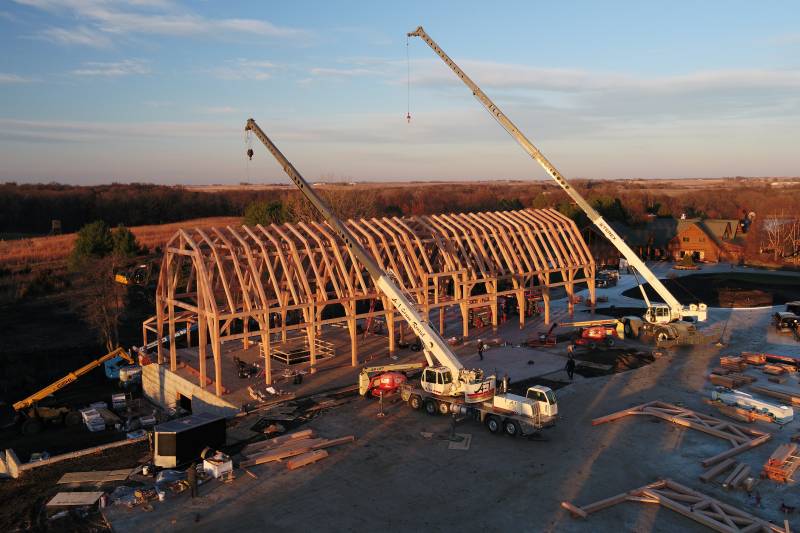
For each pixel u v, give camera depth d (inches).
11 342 1943.9
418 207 4982.8
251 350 1566.2
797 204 5113.2
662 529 689.6
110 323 1931.6
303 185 1198.9
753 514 721.6
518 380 1277.1
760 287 2469.2
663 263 3243.1
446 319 1915.6
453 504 756.6
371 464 877.8
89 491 812.0
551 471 846.5
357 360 1439.5
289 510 746.8
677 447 924.0
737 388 1206.3
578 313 1984.5
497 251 1927.9
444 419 1059.9
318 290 1387.8
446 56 1732.3
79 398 1535.4
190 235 1358.3
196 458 902.4
